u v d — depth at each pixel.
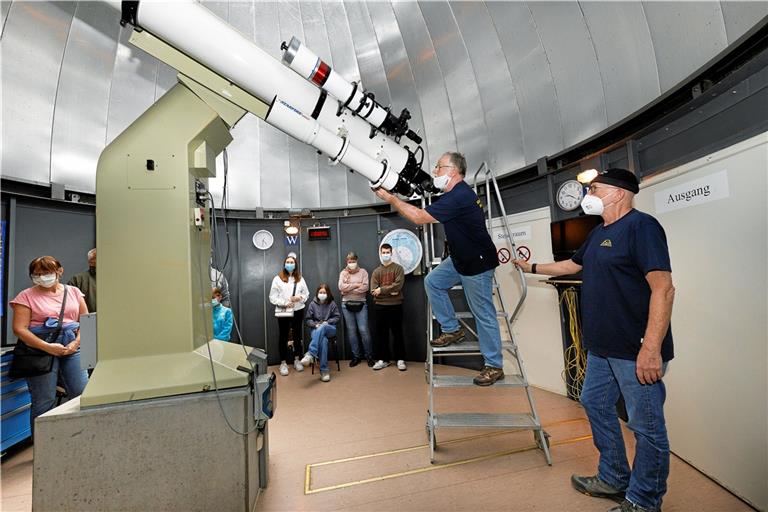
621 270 1.50
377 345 4.86
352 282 4.55
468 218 2.06
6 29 2.69
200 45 1.52
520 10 3.02
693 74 1.84
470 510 1.63
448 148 4.02
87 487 1.36
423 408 2.97
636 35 2.34
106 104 3.39
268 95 1.73
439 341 2.31
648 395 1.42
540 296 3.39
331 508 1.68
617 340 1.51
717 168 1.71
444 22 3.56
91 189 3.31
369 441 2.38
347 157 2.03
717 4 1.82
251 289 4.84
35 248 2.99
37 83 2.91
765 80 1.55
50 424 1.35
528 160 3.40
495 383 2.15
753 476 1.56
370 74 4.12
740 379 1.62
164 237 1.57
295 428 2.63
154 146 1.59
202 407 1.47
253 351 1.82
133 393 1.44
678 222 1.96
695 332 1.86
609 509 1.59
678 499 1.64
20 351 2.21
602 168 2.71
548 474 1.91
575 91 2.88
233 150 4.55
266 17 3.82
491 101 3.59
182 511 1.43
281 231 4.97
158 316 1.54
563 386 3.17
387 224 4.95
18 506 1.80
